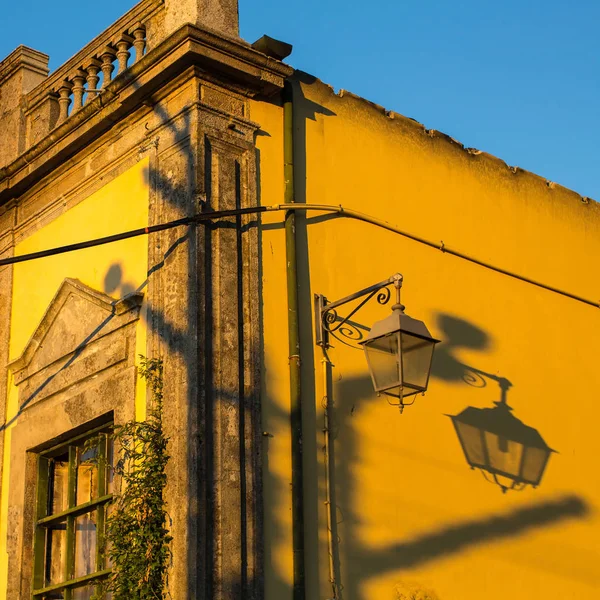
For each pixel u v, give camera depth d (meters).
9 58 10.98
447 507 9.44
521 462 10.22
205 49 8.66
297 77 9.59
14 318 10.34
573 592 10.22
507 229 11.05
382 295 8.61
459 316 10.22
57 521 9.40
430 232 10.26
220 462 7.84
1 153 10.84
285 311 8.78
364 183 9.84
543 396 10.70
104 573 8.39
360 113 10.06
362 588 8.59
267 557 7.98
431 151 10.59
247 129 8.98
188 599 7.43
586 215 12.04
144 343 8.57
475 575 9.45
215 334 8.15
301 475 8.37
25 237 10.47
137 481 7.87
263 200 8.94
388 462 9.13
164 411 8.08
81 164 9.90
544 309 11.11
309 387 8.78
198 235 8.30
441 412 9.71
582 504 10.63
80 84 10.06
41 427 9.49
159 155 8.93
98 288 9.27
